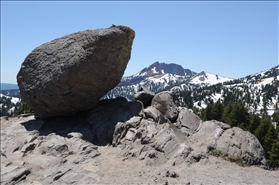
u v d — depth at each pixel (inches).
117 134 740.0
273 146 1583.4
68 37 828.0
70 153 665.0
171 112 837.2
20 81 883.4
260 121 2020.2
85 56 747.4
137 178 528.4
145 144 676.7
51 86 781.3
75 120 900.6
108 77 828.0
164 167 586.6
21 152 689.0
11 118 1063.6
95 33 760.3
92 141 776.9
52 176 553.0
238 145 677.3
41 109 879.7
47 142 732.7
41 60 821.2
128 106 857.5
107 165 598.2
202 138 734.5
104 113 879.1
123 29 788.0
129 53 861.2
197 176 541.3
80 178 534.6
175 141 670.5
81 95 823.7
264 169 633.0
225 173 566.6
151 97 928.9
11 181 544.1
